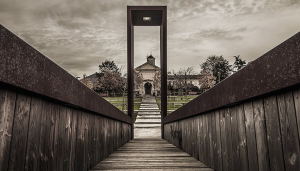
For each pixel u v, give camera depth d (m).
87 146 1.91
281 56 0.82
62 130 1.31
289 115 0.85
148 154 3.02
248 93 1.12
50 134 1.13
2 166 0.72
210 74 39.72
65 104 1.33
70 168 1.46
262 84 0.98
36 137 0.97
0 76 0.64
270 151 1.00
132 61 6.84
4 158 0.73
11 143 0.77
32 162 0.93
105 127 2.70
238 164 1.40
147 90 47.53
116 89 41.06
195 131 2.65
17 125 0.81
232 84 1.34
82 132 1.76
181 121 3.56
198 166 2.16
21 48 0.76
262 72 0.98
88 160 1.95
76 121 1.60
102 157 2.53
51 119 1.14
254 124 1.17
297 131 0.80
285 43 0.80
